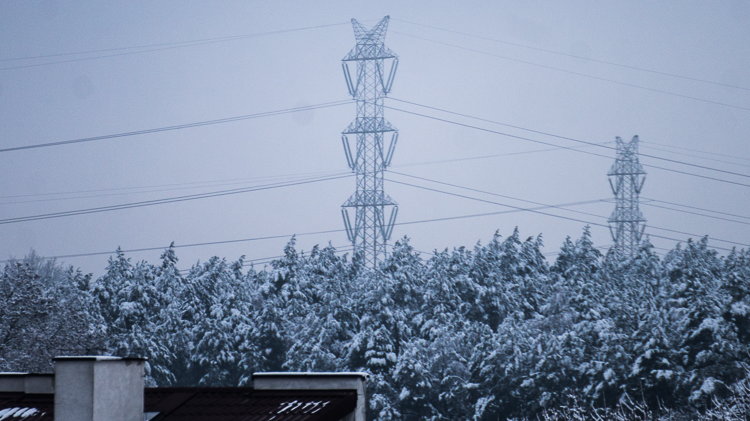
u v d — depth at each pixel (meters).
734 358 155.50
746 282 176.38
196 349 191.75
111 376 33.16
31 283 123.25
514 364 169.00
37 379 38.84
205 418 34.69
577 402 160.62
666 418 150.38
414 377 170.00
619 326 172.00
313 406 34.59
